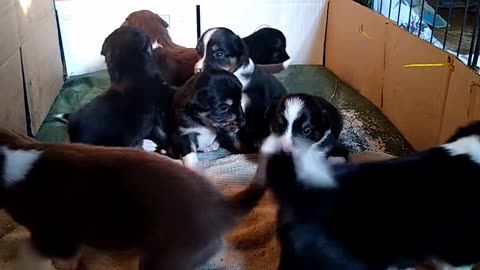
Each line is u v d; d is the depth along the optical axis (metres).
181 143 0.74
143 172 0.46
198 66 0.78
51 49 0.94
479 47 0.72
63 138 0.81
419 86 0.76
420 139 0.77
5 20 0.71
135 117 0.71
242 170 0.71
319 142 0.64
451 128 0.68
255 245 0.57
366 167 0.45
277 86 0.83
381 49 0.88
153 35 0.90
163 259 0.45
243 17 1.07
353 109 0.91
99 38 1.03
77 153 0.48
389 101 0.86
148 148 0.76
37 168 0.48
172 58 0.87
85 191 0.46
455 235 0.46
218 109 0.70
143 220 0.45
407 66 0.79
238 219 0.46
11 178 0.48
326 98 0.95
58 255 0.50
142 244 0.46
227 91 0.70
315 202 0.43
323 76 1.05
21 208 0.49
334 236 0.44
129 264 0.55
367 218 0.44
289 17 1.07
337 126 0.71
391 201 0.44
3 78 0.69
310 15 1.07
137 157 0.47
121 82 0.73
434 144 0.72
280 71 0.98
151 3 1.03
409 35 0.78
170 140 0.75
